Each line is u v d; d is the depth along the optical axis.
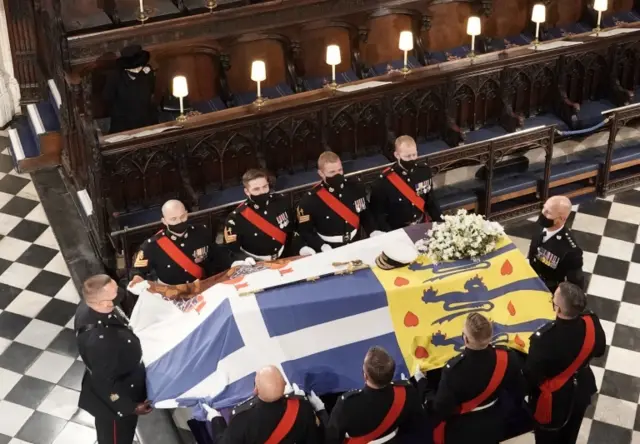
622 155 9.66
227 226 7.62
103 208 8.22
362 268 6.88
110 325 6.25
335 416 5.83
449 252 6.95
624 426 7.23
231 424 5.66
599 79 10.12
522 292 6.85
